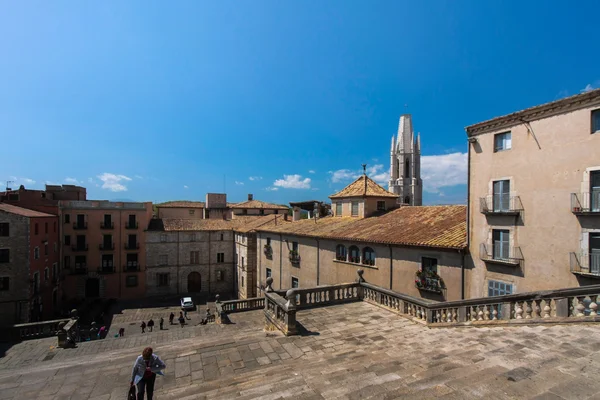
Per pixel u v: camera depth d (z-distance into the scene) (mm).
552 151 14711
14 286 34562
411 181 91875
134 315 41312
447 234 19656
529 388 6262
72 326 24625
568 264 13953
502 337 9781
